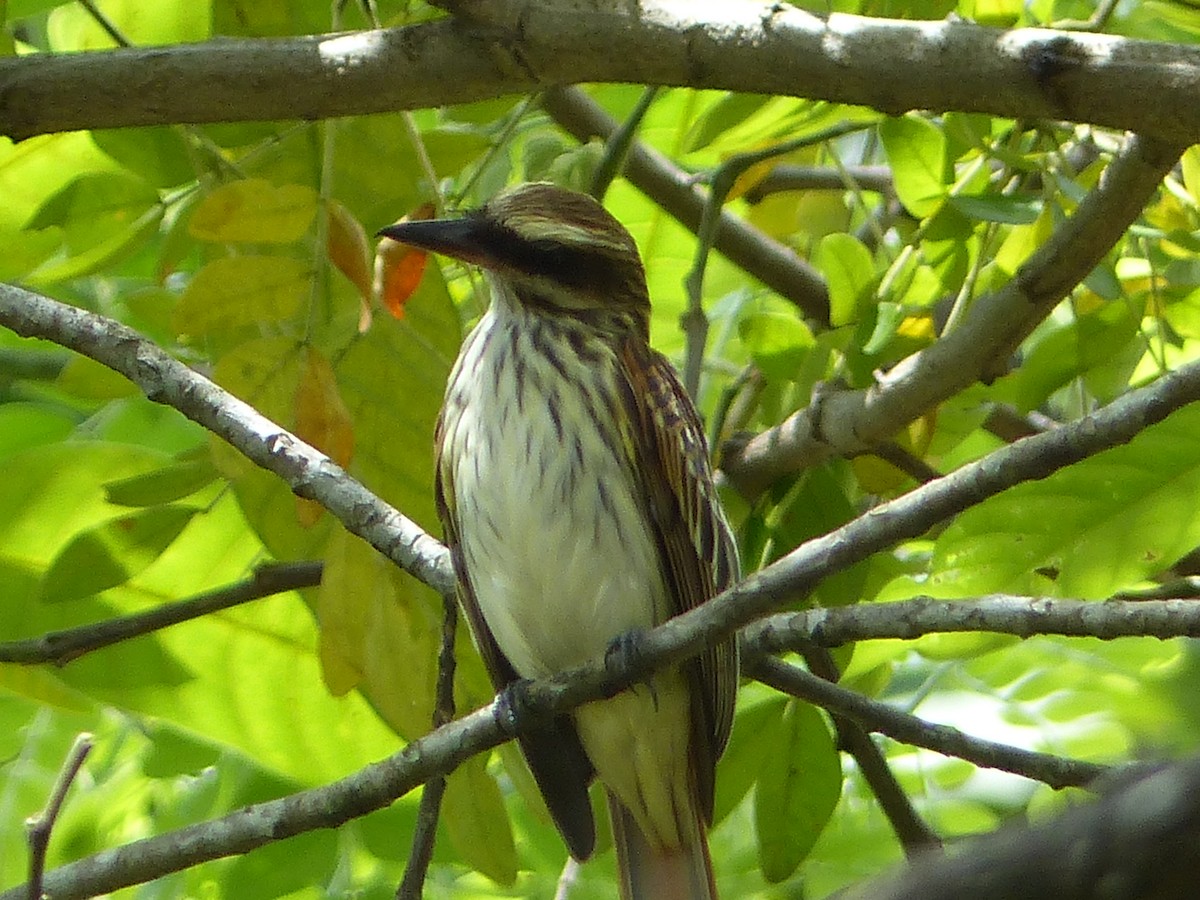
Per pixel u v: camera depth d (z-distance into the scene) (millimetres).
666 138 13680
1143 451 9078
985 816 12195
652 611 9789
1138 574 9453
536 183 10445
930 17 9789
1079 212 9578
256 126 10555
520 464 9625
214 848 8422
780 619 8336
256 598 10008
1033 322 9977
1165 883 2967
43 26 13375
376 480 10477
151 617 9898
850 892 3270
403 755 8359
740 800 10484
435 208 10234
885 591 10188
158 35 11586
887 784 10648
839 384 10836
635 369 9828
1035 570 9734
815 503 10945
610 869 12688
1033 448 6902
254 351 9594
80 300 13109
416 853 8242
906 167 10078
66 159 11242
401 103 8125
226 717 11070
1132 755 3465
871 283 10422
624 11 7789
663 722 9828
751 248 13422
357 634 9703
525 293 9938
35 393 15180
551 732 9812
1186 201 10547
